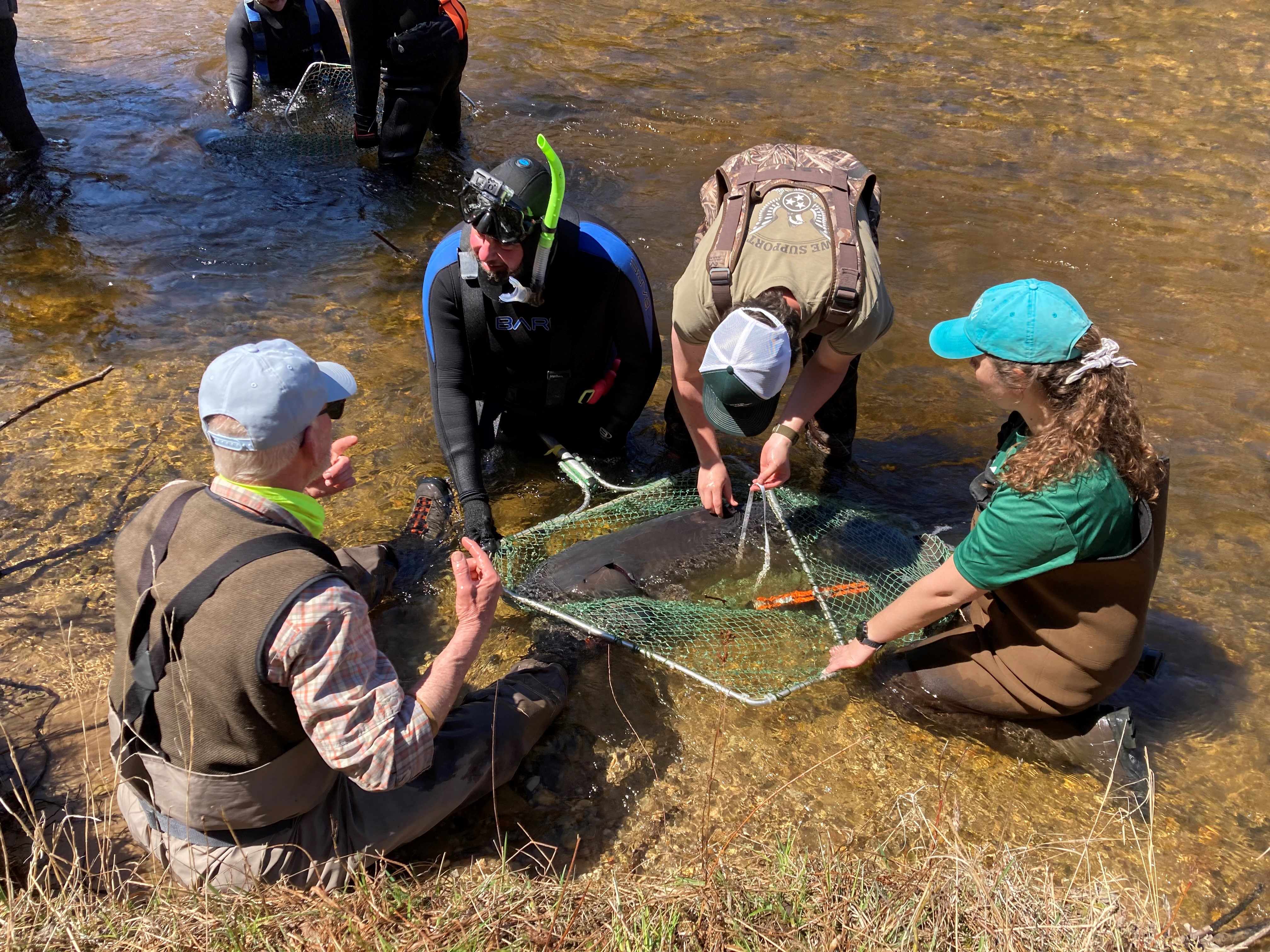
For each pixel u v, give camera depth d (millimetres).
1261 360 4707
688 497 3771
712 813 2721
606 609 3176
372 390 4367
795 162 3223
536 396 3713
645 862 2580
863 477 4070
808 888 2385
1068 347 2361
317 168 6238
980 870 2375
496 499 3861
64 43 7887
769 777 2834
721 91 7441
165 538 2102
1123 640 2586
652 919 2293
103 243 5387
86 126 6559
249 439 2080
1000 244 5582
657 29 8578
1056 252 5520
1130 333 4871
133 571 2113
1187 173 6371
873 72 7805
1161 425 4289
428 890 2410
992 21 8828
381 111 6781
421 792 2414
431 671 2283
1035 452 2412
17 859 2439
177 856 2252
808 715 3025
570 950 2213
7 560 3381
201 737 2078
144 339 4645
